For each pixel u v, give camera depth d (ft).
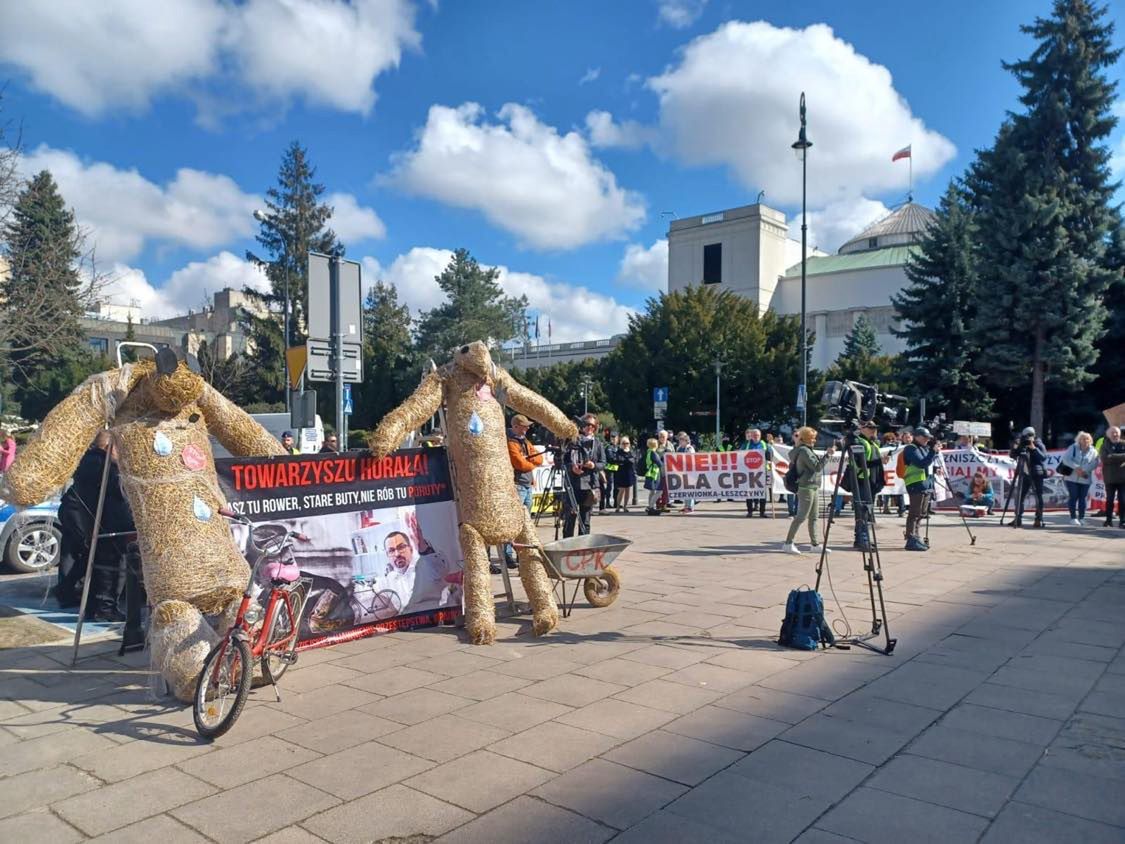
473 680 19.13
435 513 24.99
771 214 234.58
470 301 201.67
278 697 17.81
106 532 25.17
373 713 16.94
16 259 52.11
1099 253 110.83
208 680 16.10
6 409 115.75
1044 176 112.27
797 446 38.60
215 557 18.45
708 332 141.18
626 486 60.80
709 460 57.52
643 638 22.81
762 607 26.66
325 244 179.11
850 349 196.54
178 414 19.07
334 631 22.56
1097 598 27.91
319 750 14.99
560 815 12.38
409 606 24.09
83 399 18.47
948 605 26.81
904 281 214.69
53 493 18.29
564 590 25.54
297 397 36.73
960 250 119.75
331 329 36.83
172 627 17.54
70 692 18.57
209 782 13.70
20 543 35.22
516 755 14.65
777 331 143.84
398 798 13.00
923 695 17.84
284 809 12.67
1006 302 108.58
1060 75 115.24
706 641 22.44
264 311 179.11
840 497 54.70
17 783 13.74
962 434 98.78
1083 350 107.96
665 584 30.63
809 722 16.21
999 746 14.99
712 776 13.71
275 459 21.83
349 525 23.12
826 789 13.23
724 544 41.83
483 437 23.97
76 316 54.44
